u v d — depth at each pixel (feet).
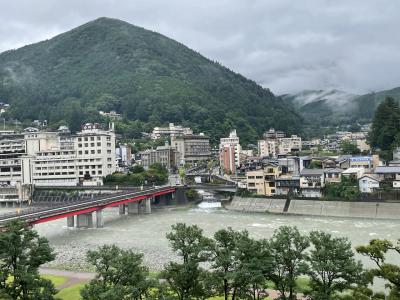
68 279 239.09
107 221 468.75
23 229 189.16
